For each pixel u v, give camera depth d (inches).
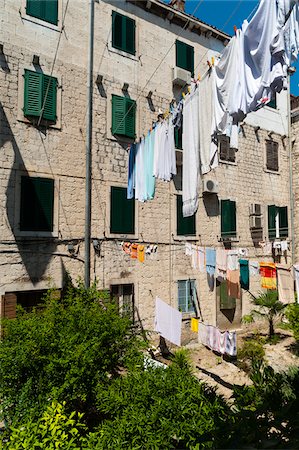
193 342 438.0
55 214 347.3
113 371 214.4
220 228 478.9
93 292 264.7
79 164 367.9
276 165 561.9
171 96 446.6
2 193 319.9
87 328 214.5
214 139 188.5
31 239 331.9
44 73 351.6
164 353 398.0
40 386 188.4
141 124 416.2
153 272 414.0
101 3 397.1
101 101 388.8
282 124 580.1
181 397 161.6
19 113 333.7
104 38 395.9
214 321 461.1
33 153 339.9
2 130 323.6
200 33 482.9
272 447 78.7
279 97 582.9
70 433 160.1
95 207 375.2
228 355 386.0
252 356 378.0
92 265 368.5
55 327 214.5
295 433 87.8
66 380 188.1
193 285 448.1
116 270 385.4
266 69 147.5
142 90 422.0
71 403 196.1
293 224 541.0
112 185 387.9
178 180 442.0
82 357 192.4
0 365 193.8
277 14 142.6
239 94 161.9
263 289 520.7
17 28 338.6
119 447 146.1
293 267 322.7
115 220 386.9
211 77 189.0
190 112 214.1
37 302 339.3
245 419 92.7
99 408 175.6
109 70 397.4
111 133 392.5
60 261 349.4
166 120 251.6
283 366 362.6
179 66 456.4
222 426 94.9
